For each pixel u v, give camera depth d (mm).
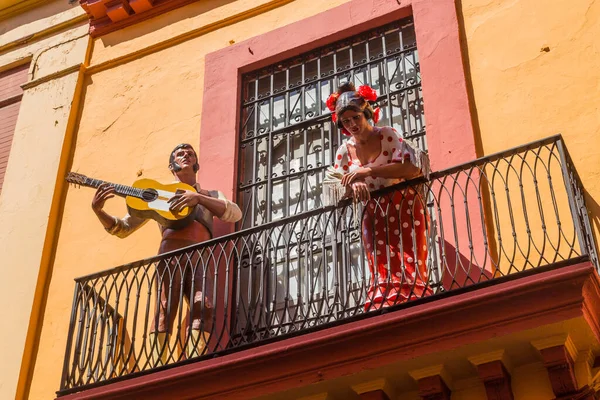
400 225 6086
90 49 9641
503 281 5504
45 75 9625
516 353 5570
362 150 6457
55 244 8281
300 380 5770
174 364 6172
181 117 8477
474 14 7652
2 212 8656
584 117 6688
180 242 7094
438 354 5516
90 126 8961
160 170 8219
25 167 8914
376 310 5719
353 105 6383
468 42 7523
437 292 5812
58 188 8609
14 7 10453
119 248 7938
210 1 9219
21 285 8039
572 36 7125
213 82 8500
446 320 5484
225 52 8656
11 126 9477
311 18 8398
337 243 7117
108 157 8609
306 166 7746
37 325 7809
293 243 7305
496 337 5371
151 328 6984
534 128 6824
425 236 6312
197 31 9031
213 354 6090
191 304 6430
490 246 6430
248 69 8484
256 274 7328
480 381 5715
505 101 7062
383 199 6328
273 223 6508
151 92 8852
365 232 6316
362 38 8156
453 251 6516
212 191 7465
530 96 6996
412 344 5531
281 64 8422
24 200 8648
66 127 8992
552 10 7336
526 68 7148
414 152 6246
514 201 6523
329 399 5875
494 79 7219
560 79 6961
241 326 7062
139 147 8508
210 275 7168
